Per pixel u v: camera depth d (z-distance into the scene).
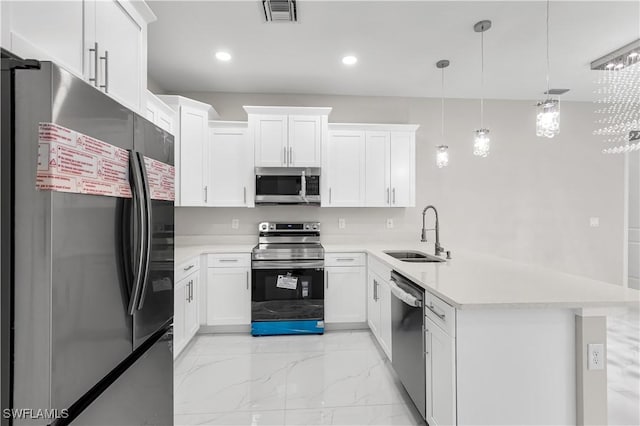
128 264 1.16
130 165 1.18
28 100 0.82
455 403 1.40
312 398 2.15
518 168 4.11
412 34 2.60
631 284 4.51
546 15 2.34
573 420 1.43
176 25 2.47
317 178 3.50
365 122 3.96
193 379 2.39
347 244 3.82
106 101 1.05
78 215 0.92
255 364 2.63
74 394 0.91
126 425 1.23
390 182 3.69
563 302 1.37
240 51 2.87
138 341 1.25
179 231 3.78
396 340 2.25
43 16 0.96
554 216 4.14
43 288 0.82
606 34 2.60
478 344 1.41
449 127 4.04
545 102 2.03
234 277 3.30
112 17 1.35
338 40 2.69
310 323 3.29
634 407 1.99
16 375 0.83
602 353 1.41
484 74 3.36
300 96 3.91
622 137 3.81
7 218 0.82
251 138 3.47
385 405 2.07
